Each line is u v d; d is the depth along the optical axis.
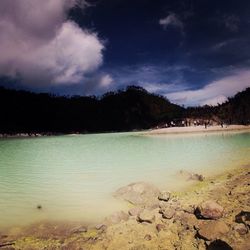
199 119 88.69
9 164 18.73
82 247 6.05
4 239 6.72
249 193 8.48
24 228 7.44
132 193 9.74
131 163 17.39
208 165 15.20
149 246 5.86
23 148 32.66
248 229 5.75
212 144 26.91
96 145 33.94
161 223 7.03
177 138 40.06
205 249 5.39
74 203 9.46
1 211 8.78
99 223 7.65
